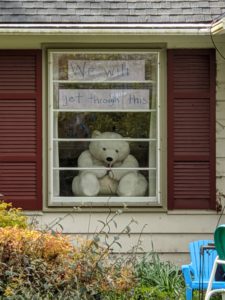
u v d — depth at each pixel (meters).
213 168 14.09
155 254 13.57
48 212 13.98
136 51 14.01
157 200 14.10
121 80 14.10
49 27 13.52
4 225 12.09
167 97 14.05
